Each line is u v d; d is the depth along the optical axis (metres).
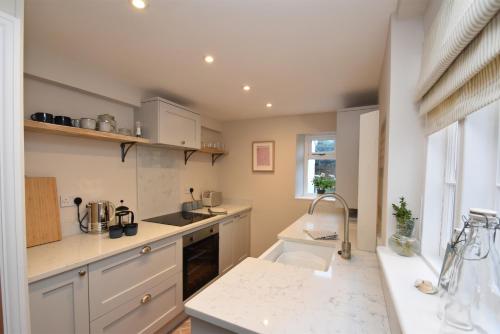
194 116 2.62
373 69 1.76
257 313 0.83
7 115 0.87
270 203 3.40
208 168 3.52
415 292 0.76
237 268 1.20
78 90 1.80
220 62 1.68
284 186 3.32
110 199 2.11
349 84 2.08
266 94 2.37
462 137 0.75
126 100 2.12
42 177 1.62
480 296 0.57
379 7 1.09
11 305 0.89
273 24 1.23
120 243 1.64
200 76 1.93
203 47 1.48
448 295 0.60
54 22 1.23
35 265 1.27
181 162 3.00
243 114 3.25
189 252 2.25
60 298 1.28
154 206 2.58
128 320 1.66
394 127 1.11
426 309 0.67
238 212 3.12
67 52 1.56
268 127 3.41
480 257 0.58
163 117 2.24
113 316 1.54
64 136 1.77
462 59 0.66
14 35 0.88
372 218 1.49
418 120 1.08
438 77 0.82
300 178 3.40
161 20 1.21
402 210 1.06
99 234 1.85
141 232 1.94
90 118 1.80
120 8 1.12
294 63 1.68
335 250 1.55
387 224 1.14
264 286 1.02
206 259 2.53
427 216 1.03
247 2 1.07
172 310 2.04
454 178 0.96
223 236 2.84
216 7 1.10
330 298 0.94
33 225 1.56
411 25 1.09
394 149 1.11
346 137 2.46
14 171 0.89
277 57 1.60
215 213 2.83
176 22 1.22
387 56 1.30
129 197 2.29
